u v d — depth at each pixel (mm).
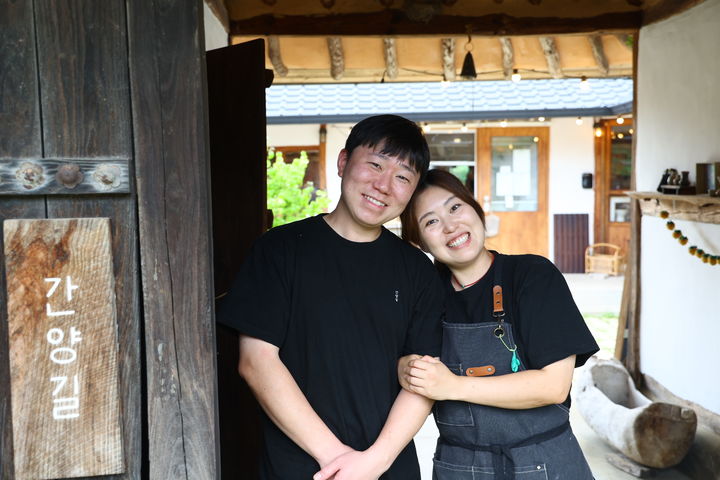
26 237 1513
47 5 1525
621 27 5406
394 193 1848
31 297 1520
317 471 1819
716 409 4188
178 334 1588
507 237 11273
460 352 2031
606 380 4781
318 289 1850
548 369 1933
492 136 11148
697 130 4508
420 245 2133
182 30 1560
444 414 2053
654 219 5145
